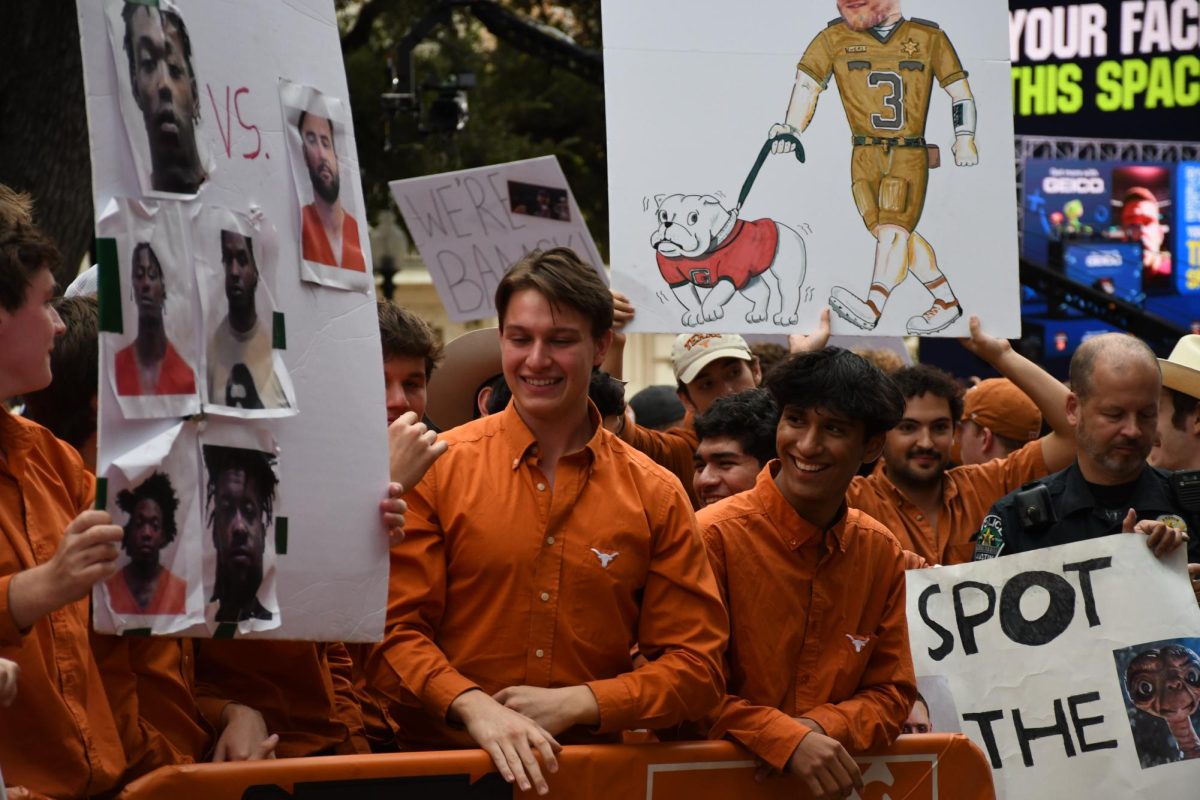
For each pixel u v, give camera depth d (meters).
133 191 2.36
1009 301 4.61
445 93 12.02
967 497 5.09
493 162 14.39
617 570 3.18
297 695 3.30
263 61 2.62
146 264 2.38
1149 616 4.00
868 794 3.44
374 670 3.15
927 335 4.55
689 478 5.34
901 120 4.57
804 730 3.24
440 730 3.24
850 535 3.51
